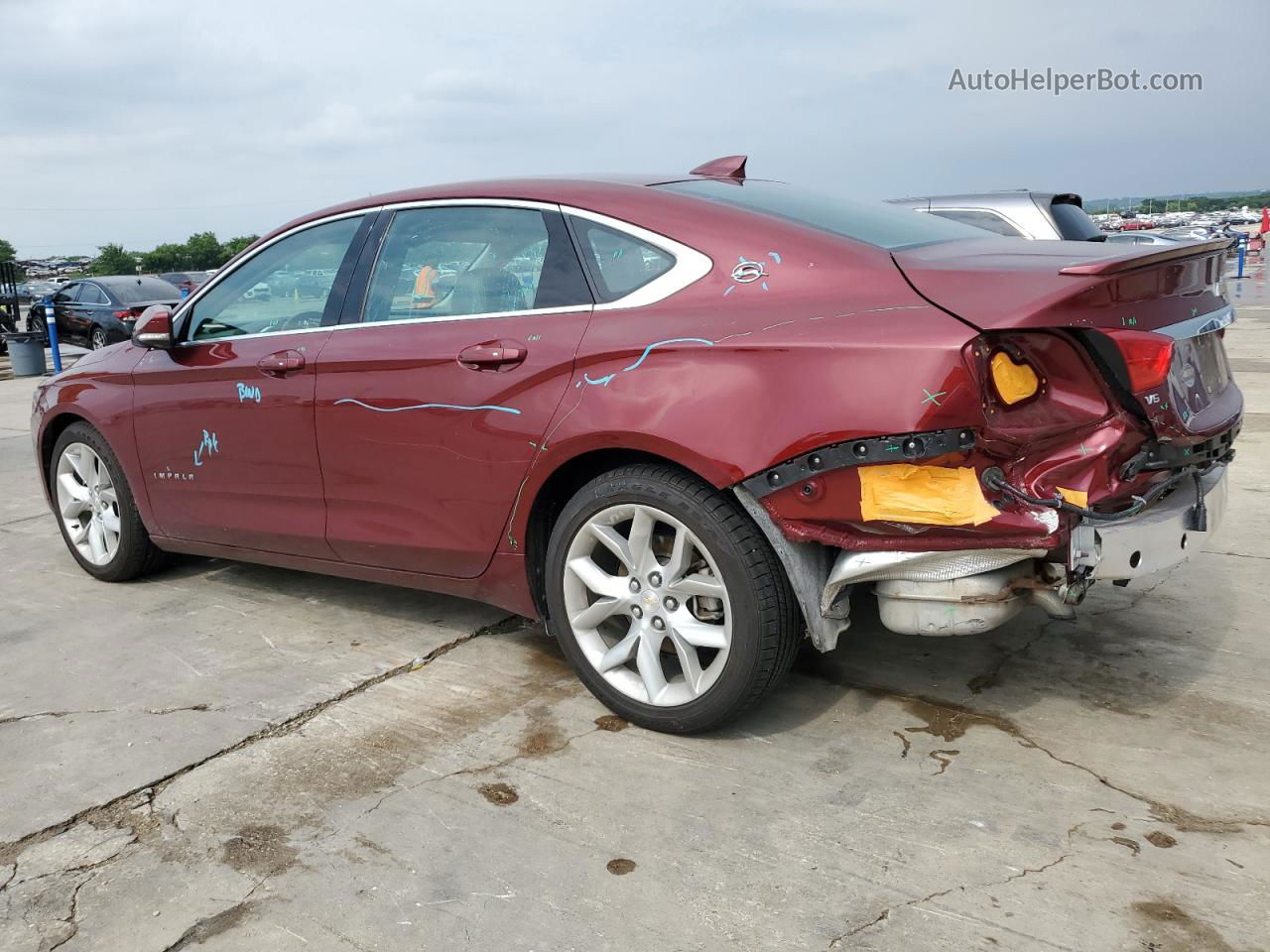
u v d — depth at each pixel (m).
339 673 3.44
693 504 2.67
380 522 3.42
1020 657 3.33
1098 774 2.61
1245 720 2.86
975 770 2.66
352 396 3.37
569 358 2.86
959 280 2.46
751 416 2.53
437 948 2.07
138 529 4.39
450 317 3.23
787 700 3.10
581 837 2.43
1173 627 3.53
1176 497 2.64
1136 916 2.07
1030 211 7.81
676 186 3.16
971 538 2.40
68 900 2.26
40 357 16.17
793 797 2.56
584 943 2.06
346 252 3.58
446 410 3.12
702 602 2.82
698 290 2.77
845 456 2.42
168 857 2.41
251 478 3.79
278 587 4.41
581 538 2.95
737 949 2.03
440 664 3.49
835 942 2.03
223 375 3.79
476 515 3.14
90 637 3.89
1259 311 16.66
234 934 2.13
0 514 6.10
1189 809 2.44
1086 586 2.47
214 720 3.12
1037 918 2.08
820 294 2.60
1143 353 2.34
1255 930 2.02
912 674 3.24
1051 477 2.39
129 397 4.18
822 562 2.64
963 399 2.29
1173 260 2.55
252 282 3.85
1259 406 7.79
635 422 2.70
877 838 2.37
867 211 3.26
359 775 2.76
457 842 2.43
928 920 2.08
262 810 2.60
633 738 2.91
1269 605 3.70
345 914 2.18
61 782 2.77
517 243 3.14
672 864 2.31
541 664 3.46
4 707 3.27
